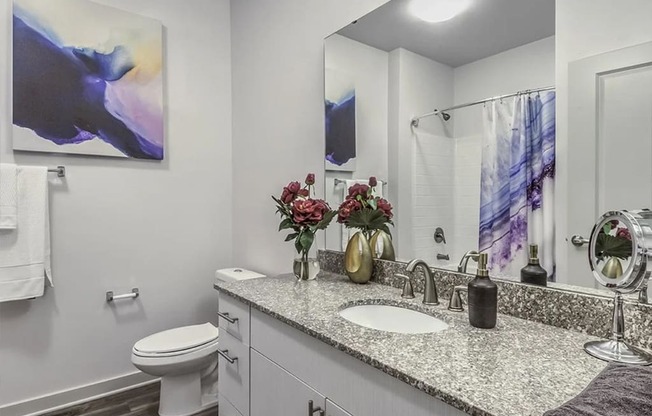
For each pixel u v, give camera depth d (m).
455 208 1.37
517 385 0.73
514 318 1.15
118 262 2.26
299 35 2.08
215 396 2.16
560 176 1.10
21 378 1.97
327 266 1.92
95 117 2.13
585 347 0.91
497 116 1.26
